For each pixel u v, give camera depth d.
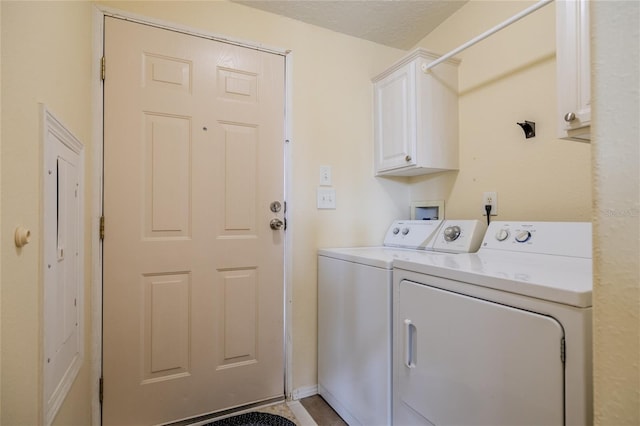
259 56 1.76
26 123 0.71
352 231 2.01
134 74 1.49
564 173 1.36
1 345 0.61
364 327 1.43
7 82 0.63
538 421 0.75
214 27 1.66
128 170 1.48
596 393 0.38
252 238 1.73
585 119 0.98
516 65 1.55
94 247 1.40
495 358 0.86
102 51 1.43
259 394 1.73
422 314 1.12
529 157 1.49
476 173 1.75
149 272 1.51
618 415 0.36
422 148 1.74
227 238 1.67
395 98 1.90
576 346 0.69
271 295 1.77
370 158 2.08
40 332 0.75
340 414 1.62
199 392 1.60
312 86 1.91
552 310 0.74
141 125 1.50
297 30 1.88
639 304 0.35
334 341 1.68
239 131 1.71
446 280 1.03
